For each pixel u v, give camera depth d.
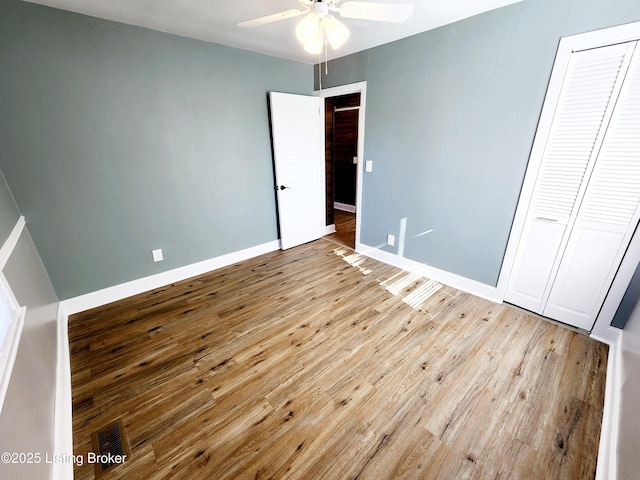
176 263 3.01
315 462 1.32
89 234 2.42
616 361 1.76
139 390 1.70
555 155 2.02
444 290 2.79
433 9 2.06
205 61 2.74
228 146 3.11
